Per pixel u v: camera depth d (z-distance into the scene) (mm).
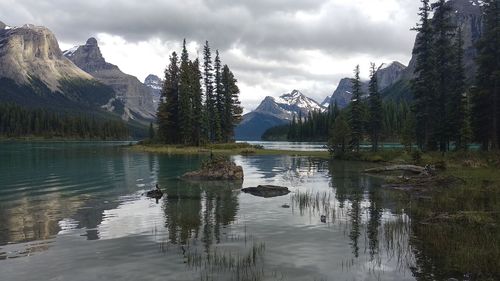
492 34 53031
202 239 17406
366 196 29266
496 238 15922
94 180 38875
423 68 63844
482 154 48656
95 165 55625
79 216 22250
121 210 23953
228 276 12906
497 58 52969
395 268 13648
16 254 15391
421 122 66000
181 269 13547
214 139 106438
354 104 75875
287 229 19203
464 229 17844
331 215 22375
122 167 52688
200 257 14852
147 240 17234
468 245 15359
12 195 29953
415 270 13422
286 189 31781
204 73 105625
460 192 27453
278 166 56781
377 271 13383
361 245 16438
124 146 120812
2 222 20891
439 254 15117
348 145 76250
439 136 63000
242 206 25188
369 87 79375
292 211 23625
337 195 29781
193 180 39219
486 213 20312
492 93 54156
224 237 17734
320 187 34531
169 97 104188
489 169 40938
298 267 13773
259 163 62281
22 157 72250
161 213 23000
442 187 31844
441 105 63219
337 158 73188
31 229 19328
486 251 14484
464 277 12695
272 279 12656
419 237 17547
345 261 14406
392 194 30203
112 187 34156
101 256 15039
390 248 15984
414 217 21734
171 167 52688
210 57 105938
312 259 14641
